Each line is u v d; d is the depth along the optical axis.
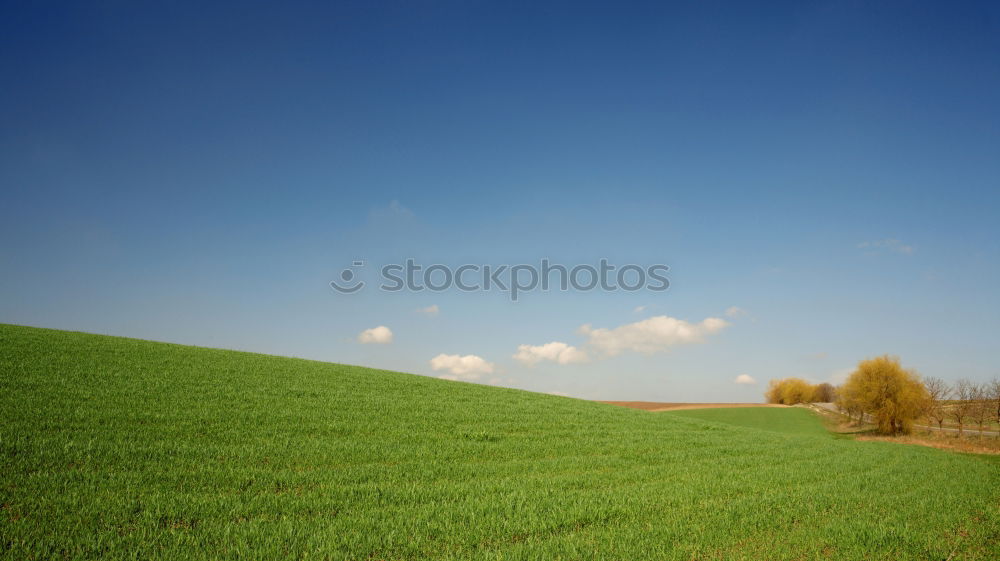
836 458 25.92
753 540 10.45
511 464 17.88
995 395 63.59
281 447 17.02
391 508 11.50
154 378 26.14
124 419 18.30
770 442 31.98
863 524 11.85
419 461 17.30
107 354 31.00
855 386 70.31
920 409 66.25
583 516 11.50
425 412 27.64
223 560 8.09
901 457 28.80
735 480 17.36
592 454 21.81
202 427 18.59
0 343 28.81
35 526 8.85
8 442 13.80
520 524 10.66
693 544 9.86
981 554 10.38
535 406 35.97
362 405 27.23
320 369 39.25
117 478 12.09
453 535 9.78
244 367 34.41
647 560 8.84
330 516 10.72
